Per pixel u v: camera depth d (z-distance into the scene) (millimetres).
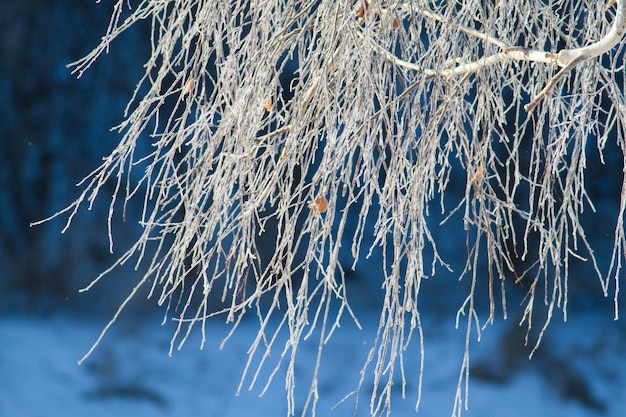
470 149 4867
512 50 4395
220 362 18000
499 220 4551
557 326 19219
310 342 18516
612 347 18438
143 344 18844
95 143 21984
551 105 4801
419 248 4219
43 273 21109
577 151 4602
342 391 17188
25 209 21875
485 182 4633
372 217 20203
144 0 4988
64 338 19391
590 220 21016
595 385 17672
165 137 4707
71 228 21422
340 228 3965
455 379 17859
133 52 21344
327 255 18016
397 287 4160
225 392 17328
